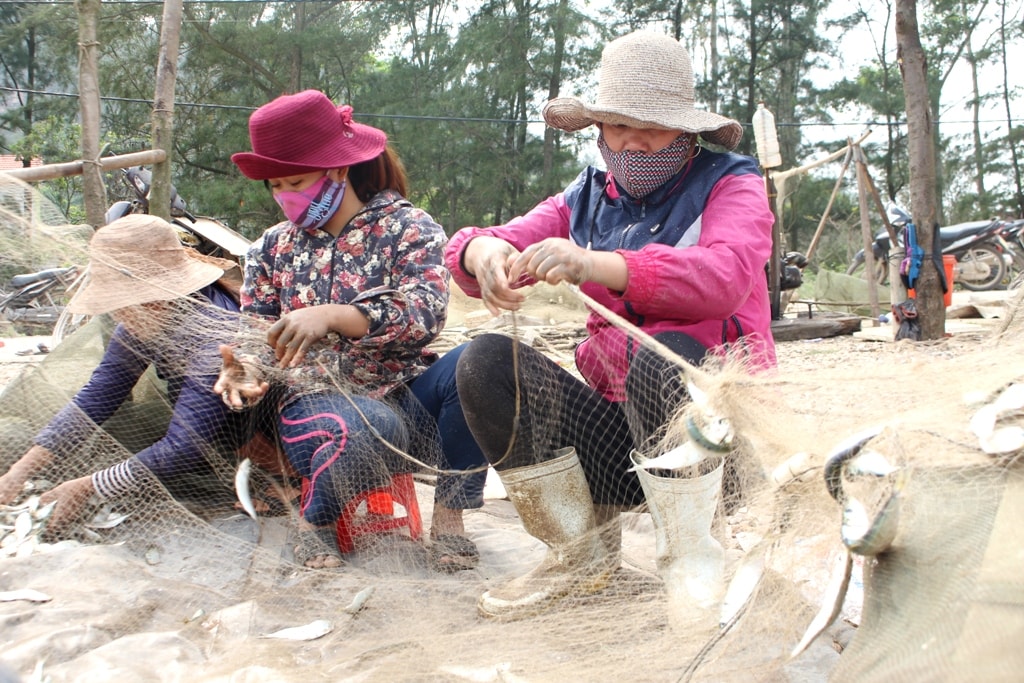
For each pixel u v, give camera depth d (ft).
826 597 5.10
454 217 92.89
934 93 118.83
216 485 9.61
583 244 8.86
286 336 8.42
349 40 93.66
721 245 7.47
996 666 4.19
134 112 93.61
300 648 7.15
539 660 6.61
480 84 90.58
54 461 9.26
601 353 8.14
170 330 9.30
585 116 8.70
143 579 8.21
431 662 6.61
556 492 7.57
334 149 9.18
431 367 9.62
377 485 8.79
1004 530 4.58
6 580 8.23
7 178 9.39
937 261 29.76
